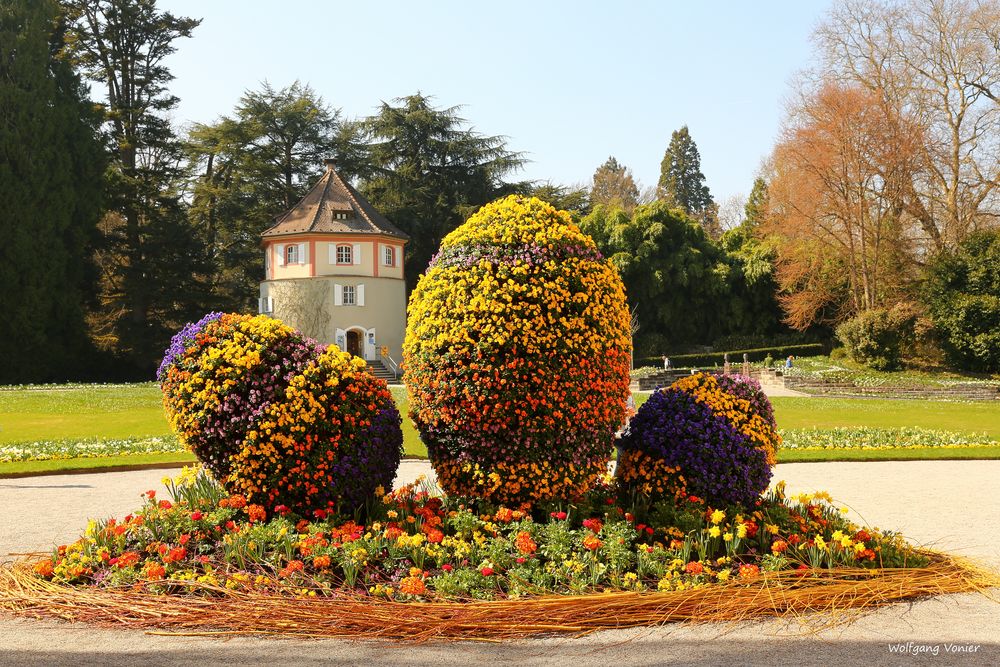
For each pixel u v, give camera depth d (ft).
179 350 22.49
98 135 148.36
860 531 21.35
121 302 153.38
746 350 148.05
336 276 136.46
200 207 160.35
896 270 131.95
